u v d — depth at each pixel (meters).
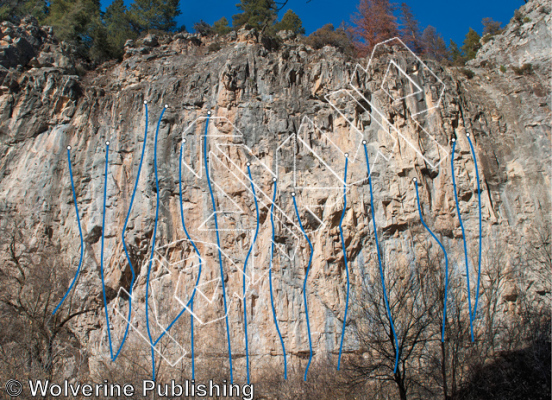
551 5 28.78
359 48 31.45
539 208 21.92
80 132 26.30
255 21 38.34
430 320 16.38
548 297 19.55
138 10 40.50
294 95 25.31
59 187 25.00
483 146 23.88
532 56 27.44
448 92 24.91
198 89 25.89
